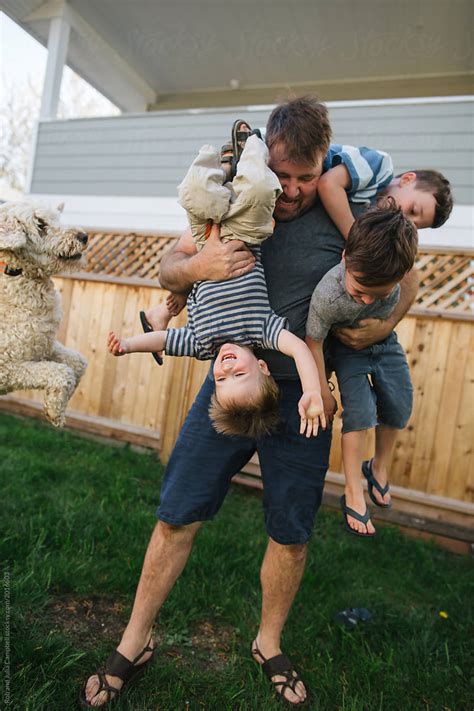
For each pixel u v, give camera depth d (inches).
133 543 120.6
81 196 305.7
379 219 68.5
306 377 67.7
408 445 168.1
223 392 70.0
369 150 83.2
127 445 207.9
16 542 109.1
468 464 161.6
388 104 242.2
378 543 152.3
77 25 306.2
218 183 68.8
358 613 107.1
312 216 79.0
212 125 278.4
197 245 76.5
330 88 357.1
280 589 83.0
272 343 71.0
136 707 74.4
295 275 78.2
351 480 83.3
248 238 70.2
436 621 110.8
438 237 230.8
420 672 91.6
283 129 69.7
